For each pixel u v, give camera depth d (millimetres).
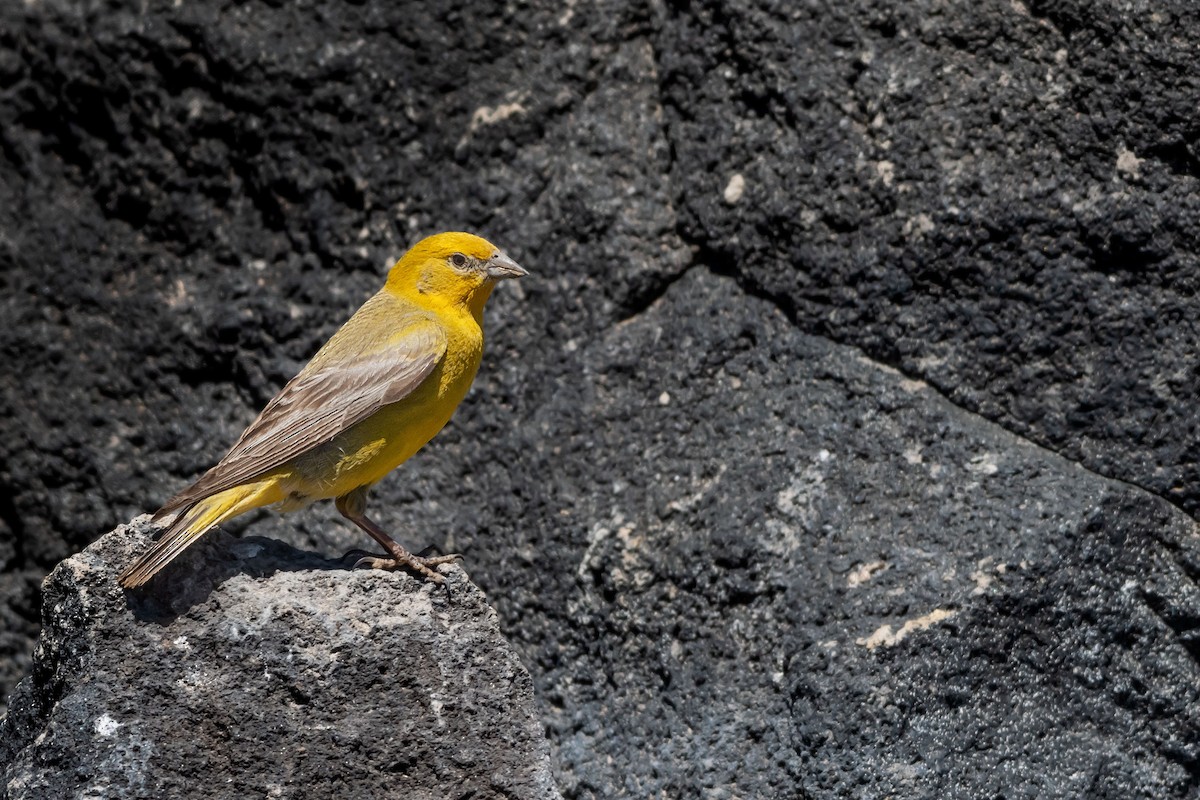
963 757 10750
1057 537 11195
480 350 11492
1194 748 11086
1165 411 11508
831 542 11469
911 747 10719
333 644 9461
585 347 12766
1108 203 11594
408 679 9539
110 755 8914
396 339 10812
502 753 9562
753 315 12398
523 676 9805
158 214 13844
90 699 9039
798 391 12094
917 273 11906
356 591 9758
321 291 13445
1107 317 11617
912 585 11156
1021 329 11758
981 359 11820
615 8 13328
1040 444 11688
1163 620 11227
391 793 9328
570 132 13227
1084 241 11656
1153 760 11055
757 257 12398
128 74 13844
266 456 10047
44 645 9633
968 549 11258
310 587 9711
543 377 12773
